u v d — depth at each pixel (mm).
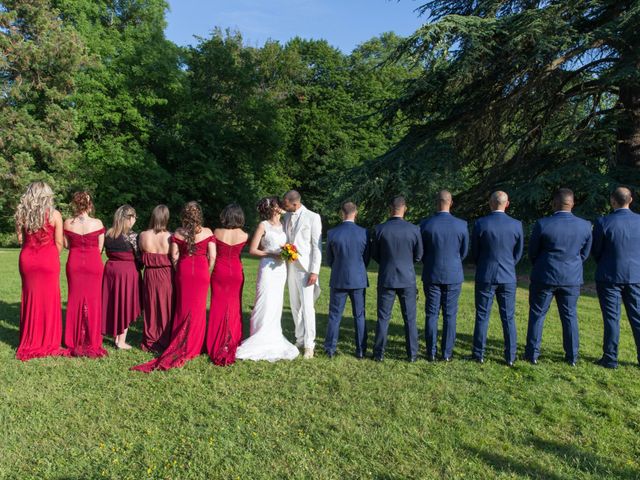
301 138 38688
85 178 24500
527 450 3557
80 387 4555
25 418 3898
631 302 5402
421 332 6941
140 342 6184
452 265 5469
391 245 5391
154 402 4242
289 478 3131
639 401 4445
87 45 24734
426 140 16703
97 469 3217
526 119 16766
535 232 5500
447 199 5625
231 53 31688
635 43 13203
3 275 11609
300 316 5988
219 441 3568
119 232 5797
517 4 15023
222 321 5570
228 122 30516
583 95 15680
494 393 4602
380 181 15758
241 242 5723
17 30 23125
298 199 5797
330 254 5648
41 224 5438
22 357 5324
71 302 5598
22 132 22406
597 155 15250
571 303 5414
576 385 4836
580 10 13578
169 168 28594
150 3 28391
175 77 26641
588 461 3416
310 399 4387
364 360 5531
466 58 13594
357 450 3496
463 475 3209
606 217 5570
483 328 5531
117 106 25031
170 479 3105
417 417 4047
